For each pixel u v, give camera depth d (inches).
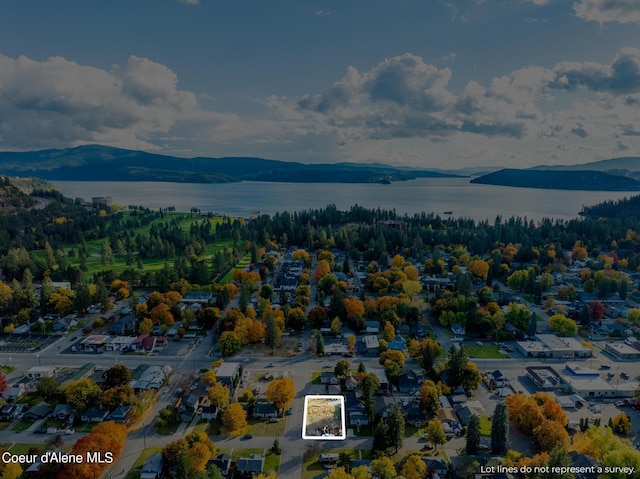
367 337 6806.1
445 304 7716.5
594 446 3986.2
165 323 7283.5
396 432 4124.0
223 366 5629.9
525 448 4281.5
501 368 6003.9
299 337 7003.0
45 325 7199.8
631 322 7628.0
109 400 4749.0
